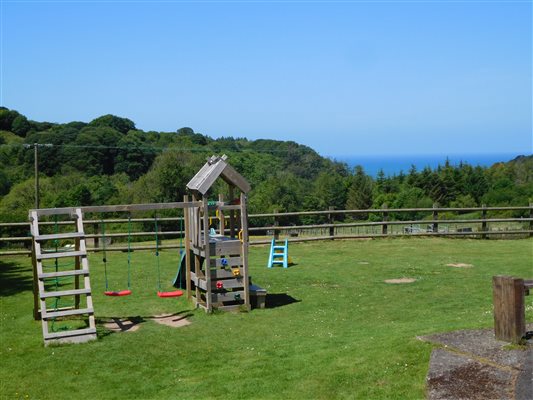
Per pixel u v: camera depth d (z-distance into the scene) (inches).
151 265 590.6
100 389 274.5
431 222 771.4
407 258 617.6
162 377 287.4
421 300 429.7
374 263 589.3
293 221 2007.9
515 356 254.4
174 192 1663.4
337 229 1419.8
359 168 2596.0
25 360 314.3
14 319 400.2
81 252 370.3
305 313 403.5
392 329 338.3
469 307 400.5
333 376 262.2
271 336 350.3
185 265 484.7
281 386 261.0
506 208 772.6
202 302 428.5
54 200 1534.2
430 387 235.5
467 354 263.1
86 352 325.4
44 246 817.5
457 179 2359.7
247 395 254.5
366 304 423.2
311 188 2422.5
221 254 418.9
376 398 234.8
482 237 772.6
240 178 415.8
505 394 220.5
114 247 679.7
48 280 526.9
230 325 377.7
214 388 266.1
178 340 345.7
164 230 1003.9
